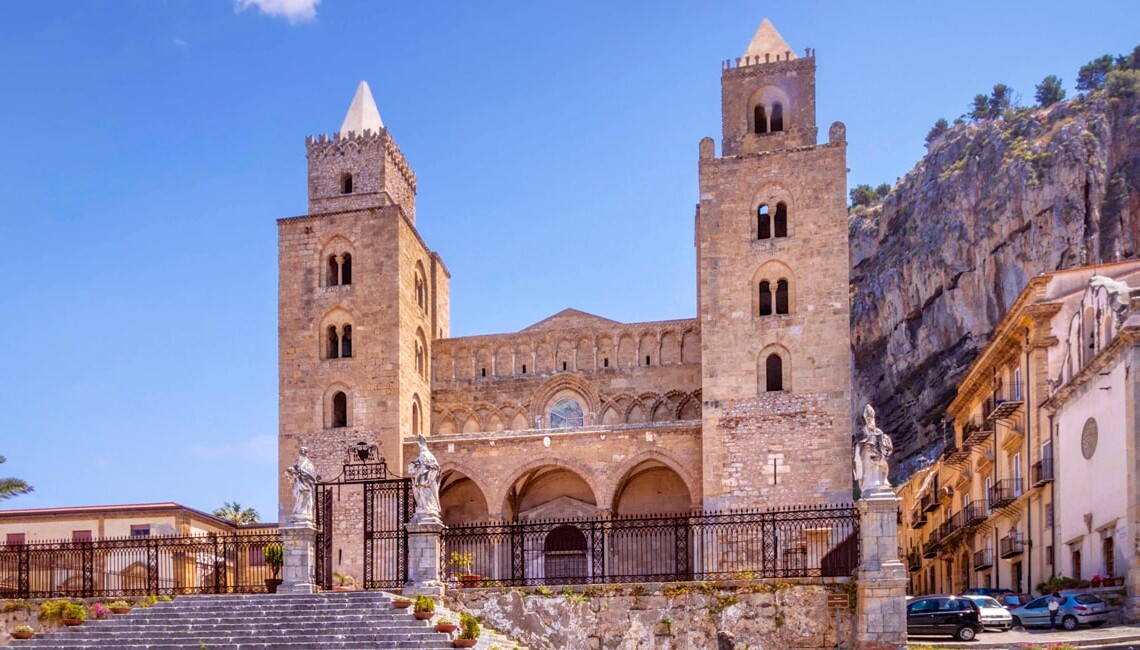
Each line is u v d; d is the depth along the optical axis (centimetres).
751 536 5806
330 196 7412
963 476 7788
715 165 6762
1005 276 12731
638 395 7388
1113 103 13275
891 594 3559
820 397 6322
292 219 7162
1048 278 6003
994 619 4741
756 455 6312
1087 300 5428
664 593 3819
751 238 6638
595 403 7425
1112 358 4866
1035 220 12562
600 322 7906
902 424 13850
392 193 7525
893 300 14288
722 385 6450
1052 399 5697
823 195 6594
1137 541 4569
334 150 7481
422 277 7538
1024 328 6222
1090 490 5159
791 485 6234
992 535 6969
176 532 6825
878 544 3616
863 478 3753
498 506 6600
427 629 3588
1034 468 5969
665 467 6788
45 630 4091
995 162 13288
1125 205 12538
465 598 3966
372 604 3859
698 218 7756
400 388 6812
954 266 13300
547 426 7475
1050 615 4738
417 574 4022
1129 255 12412
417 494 4162
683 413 7319
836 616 3694
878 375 14588
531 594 3919
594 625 3844
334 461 6738
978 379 7375
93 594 4428
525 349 7612
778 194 6675
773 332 6475
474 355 7662
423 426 7350
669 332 7456
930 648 4103
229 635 3691
